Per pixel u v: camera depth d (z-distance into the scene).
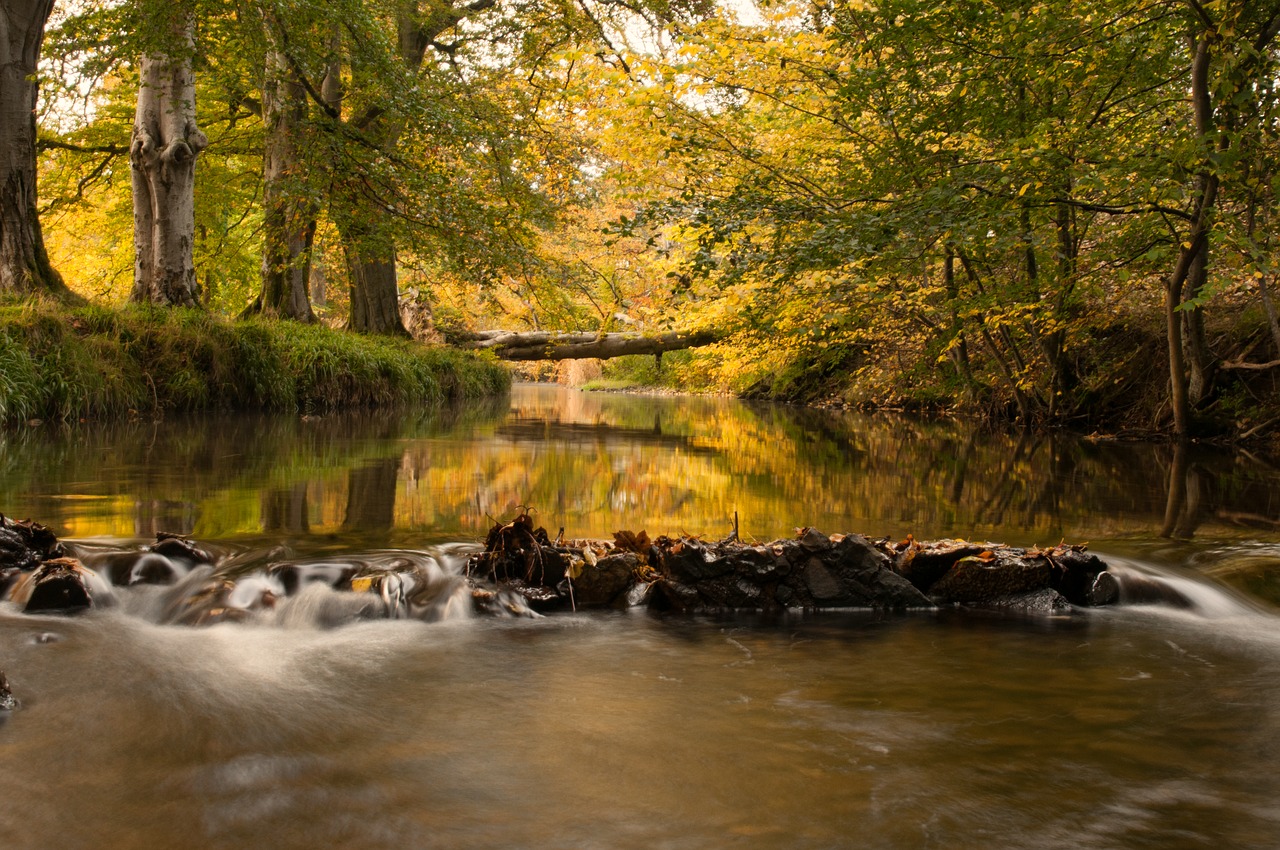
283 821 1.89
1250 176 8.54
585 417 15.88
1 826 1.84
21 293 11.44
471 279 14.70
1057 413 14.20
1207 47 8.26
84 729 2.33
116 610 3.41
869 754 2.29
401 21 18.34
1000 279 13.04
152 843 1.79
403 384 16.58
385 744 2.30
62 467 6.44
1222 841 1.88
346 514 4.97
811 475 7.54
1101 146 9.19
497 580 3.77
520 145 15.02
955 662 3.10
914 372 16.95
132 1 11.62
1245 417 11.26
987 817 1.97
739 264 9.08
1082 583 3.99
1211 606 3.86
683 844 1.83
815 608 3.81
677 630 3.47
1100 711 2.63
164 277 13.22
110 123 18.88
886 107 9.52
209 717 2.44
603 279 17.19
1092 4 8.29
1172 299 10.38
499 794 2.04
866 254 8.54
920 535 4.84
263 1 11.53
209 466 6.82
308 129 13.65
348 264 20.02
